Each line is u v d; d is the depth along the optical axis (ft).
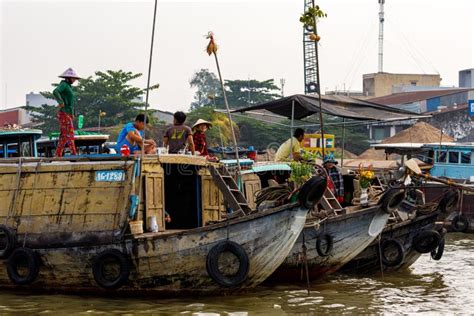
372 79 239.30
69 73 44.62
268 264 39.68
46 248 40.42
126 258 38.81
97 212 39.73
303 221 39.52
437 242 51.75
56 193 40.86
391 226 50.47
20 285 41.19
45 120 153.38
